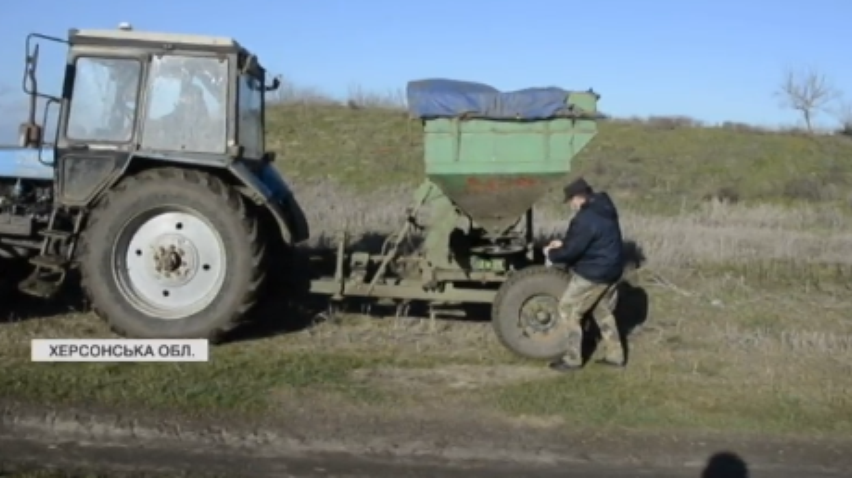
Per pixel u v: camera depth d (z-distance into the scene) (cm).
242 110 912
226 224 861
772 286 1241
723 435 699
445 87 891
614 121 3372
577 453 658
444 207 911
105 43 880
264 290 895
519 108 879
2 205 905
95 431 657
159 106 882
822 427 719
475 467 629
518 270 907
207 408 705
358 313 1014
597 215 823
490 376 816
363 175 2484
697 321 1038
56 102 880
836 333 1006
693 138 3156
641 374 831
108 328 899
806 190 2577
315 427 683
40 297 962
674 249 1377
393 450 650
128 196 855
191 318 862
